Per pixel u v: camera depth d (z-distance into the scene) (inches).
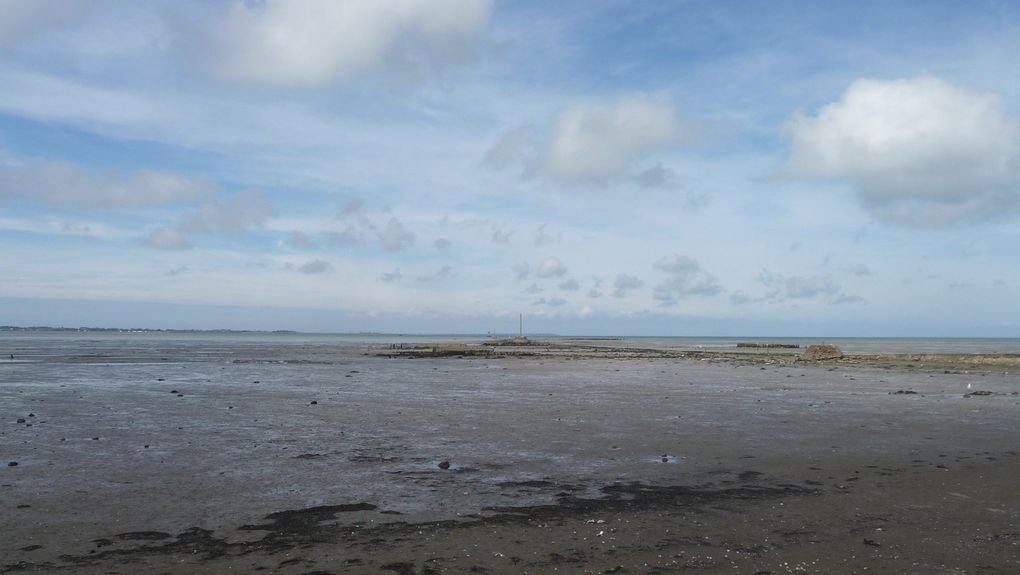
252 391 1341.0
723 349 4717.0
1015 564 357.4
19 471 570.9
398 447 700.0
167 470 579.2
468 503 474.6
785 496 496.4
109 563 351.9
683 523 426.9
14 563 350.3
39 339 6722.4
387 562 355.3
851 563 357.7
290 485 526.6
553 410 1034.1
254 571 341.7
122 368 2087.8
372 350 4074.8
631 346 5502.0
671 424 877.2
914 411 1027.9
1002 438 764.6
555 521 430.3
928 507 466.6
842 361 2758.4
